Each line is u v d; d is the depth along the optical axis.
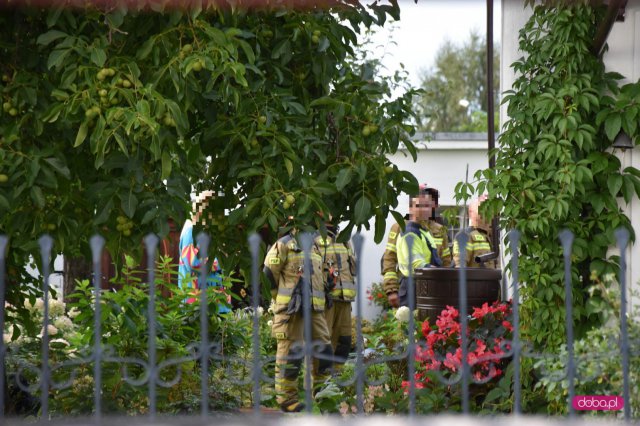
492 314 8.49
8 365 7.95
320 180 7.62
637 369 5.64
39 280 8.87
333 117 8.07
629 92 8.70
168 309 9.08
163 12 7.18
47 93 7.22
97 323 4.98
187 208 7.86
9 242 7.56
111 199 7.02
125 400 7.85
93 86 6.70
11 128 6.94
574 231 8.80
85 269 14.95
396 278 11.71
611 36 9.02
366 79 8.59
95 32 7.20
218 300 9.25
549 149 8.80
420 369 8.30
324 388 9.00
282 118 7.54
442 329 8.34
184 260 10.55
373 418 5.29
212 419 5.46
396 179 7.83
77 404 7.64
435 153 20.59
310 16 7.92
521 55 10.75
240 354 9.41
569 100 9.01
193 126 7.86
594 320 8.63
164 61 7.10
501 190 8.99
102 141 6.55
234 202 8.06
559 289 8.62
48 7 7.13
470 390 7.88
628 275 8.73
